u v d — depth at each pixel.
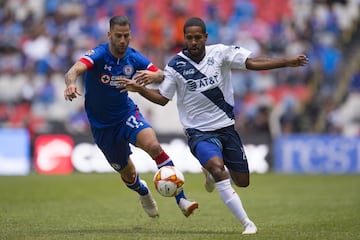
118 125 33.72
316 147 84.62
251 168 83.25
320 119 96.88
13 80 100.19
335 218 38.59
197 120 31.70
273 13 111.69
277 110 95.00
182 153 81.38
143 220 37.94
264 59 31.14
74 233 31.44
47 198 51.34
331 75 103.94
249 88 99.50
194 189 60.22
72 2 109.88
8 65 101.38
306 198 52.19
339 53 107.00
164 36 105.62
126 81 31.05
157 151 32.59
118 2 109.75
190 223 36.47
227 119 31.84
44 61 101.06
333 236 30.22
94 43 104.00
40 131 93.25
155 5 109.50
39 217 39.03
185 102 31.83
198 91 31.36
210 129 31.58
